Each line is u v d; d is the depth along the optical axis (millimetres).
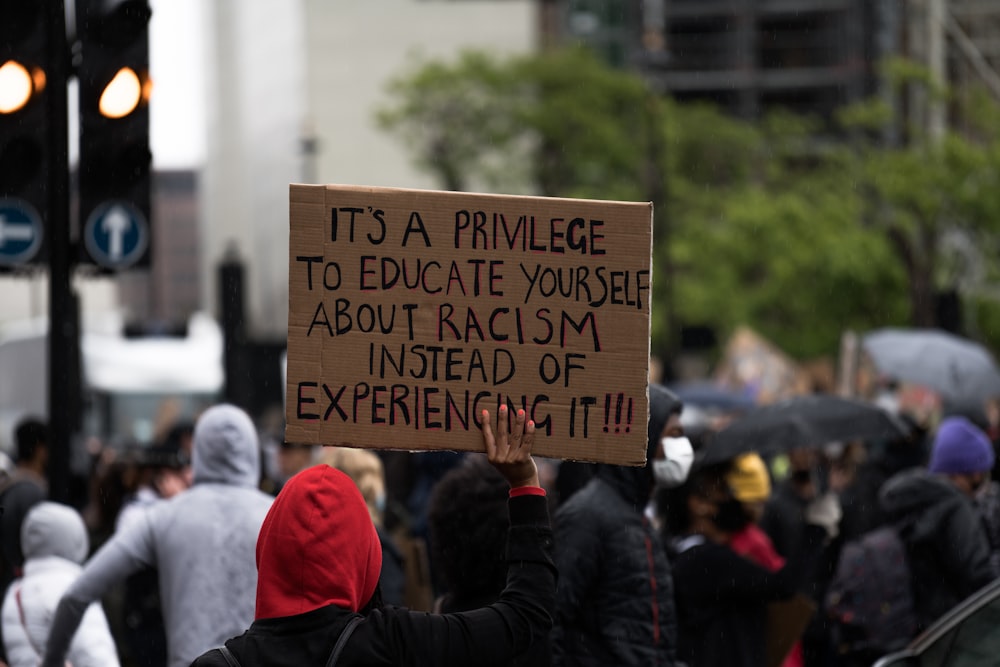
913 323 38406
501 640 4840
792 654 9867
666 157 53781
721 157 54375
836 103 97000
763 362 32375
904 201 37938
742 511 9430
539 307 5199
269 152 84375
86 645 7867
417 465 13453
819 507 11812
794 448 11648
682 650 8281
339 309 5160
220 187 96312
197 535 7523
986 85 41938
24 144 9375
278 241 78438
